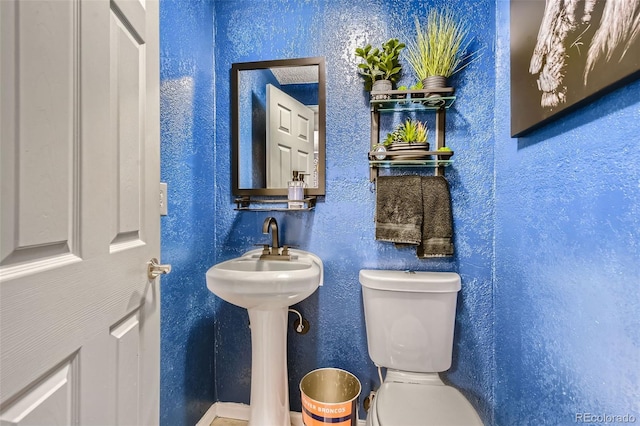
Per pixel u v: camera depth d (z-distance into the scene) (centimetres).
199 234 141
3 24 42
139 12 76
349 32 145
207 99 149
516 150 113
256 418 128
